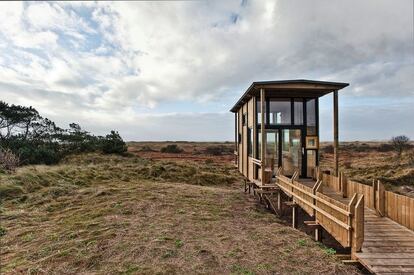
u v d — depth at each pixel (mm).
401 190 14867
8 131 27734
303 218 9719
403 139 28047
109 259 5590
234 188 16797
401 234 5859
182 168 19938
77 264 5402
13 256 5930
